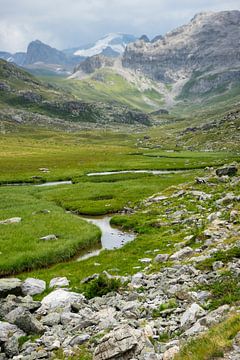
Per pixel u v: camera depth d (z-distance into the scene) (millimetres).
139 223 45688
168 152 163250
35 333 18344
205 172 85500
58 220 47688
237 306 16125
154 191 66812
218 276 20906
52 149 189875
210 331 13758
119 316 18703
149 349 14359
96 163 119938
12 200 63188
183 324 16125
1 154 153000
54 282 27516
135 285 23578
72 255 36562
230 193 46562
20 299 22328
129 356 14125
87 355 15188
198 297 18875
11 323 19016
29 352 16422
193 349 12781
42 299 23406
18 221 47562
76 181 86562
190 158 129750
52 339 17234
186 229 37938
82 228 43812
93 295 23312
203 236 31500
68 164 120312
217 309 16172
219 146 173375
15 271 32625
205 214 41375
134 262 30812
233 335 12836
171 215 45469
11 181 89562
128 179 87375
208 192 52688
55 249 36062
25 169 109125
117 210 56156
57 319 19297
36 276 30312
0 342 17203
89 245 39531
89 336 16844
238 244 25828
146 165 110688
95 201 61938
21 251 35719
